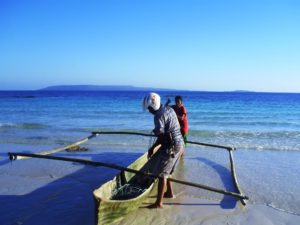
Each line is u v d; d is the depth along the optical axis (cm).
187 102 4841
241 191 758
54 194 739
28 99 5722
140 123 2009
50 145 1280
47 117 2420
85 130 1683
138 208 649
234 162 1023
